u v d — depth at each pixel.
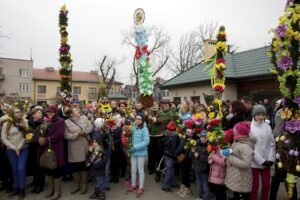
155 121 7.21
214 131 4.52
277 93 12.13
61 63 7.87
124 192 5.95
